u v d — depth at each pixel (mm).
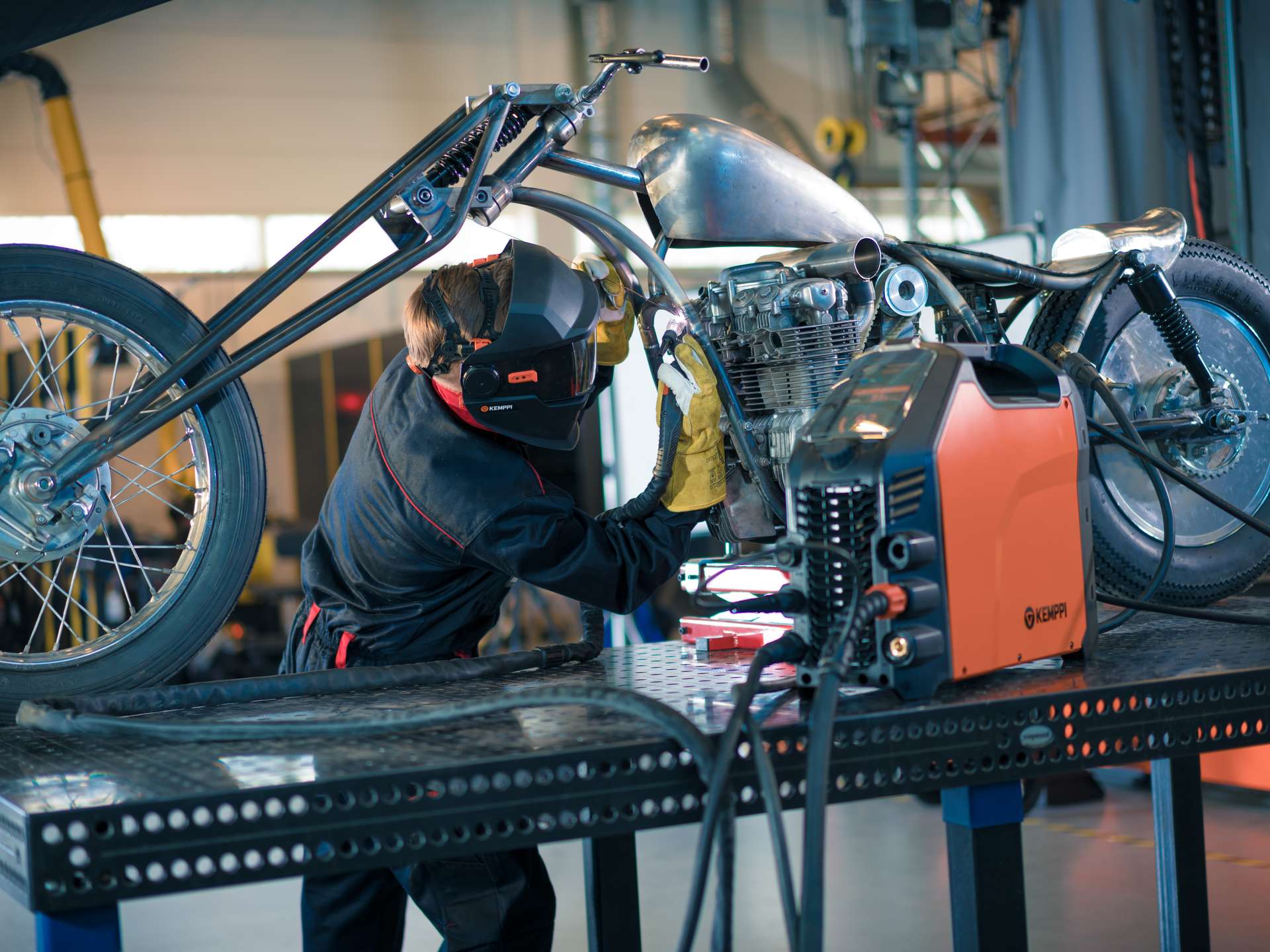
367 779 1045
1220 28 3998
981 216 9406
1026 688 1312
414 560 1512
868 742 1191
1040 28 5555
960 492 1283
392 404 1576
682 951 1012
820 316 1628
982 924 1249
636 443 5297
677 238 1728
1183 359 1837
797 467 1325
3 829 1040
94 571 5625
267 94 7387
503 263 1515
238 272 7395
